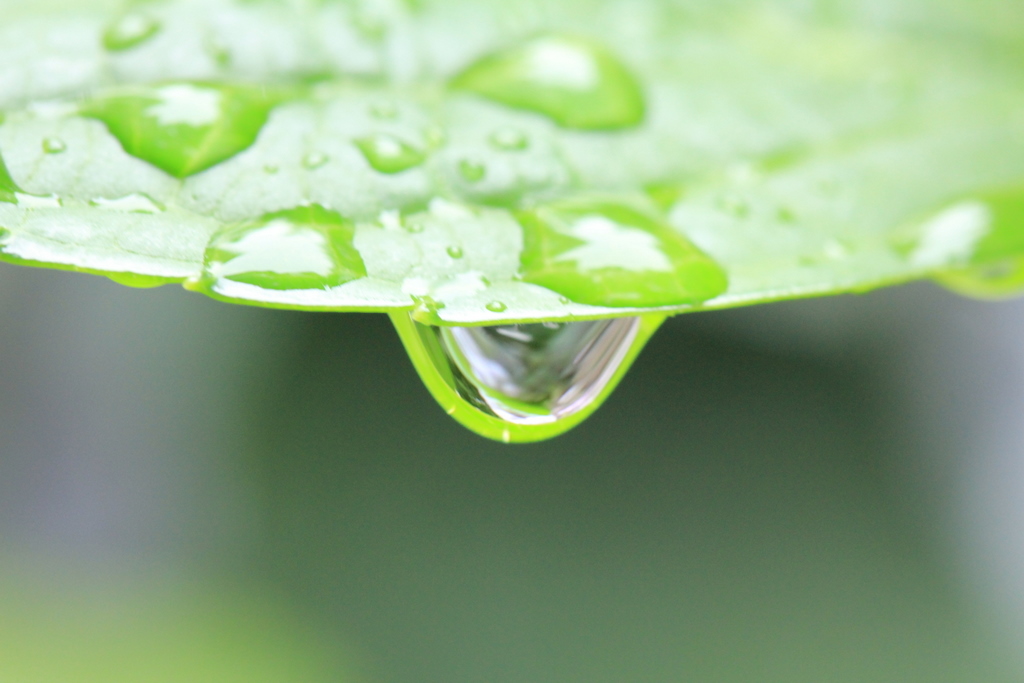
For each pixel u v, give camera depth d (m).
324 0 0.10
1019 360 0.16
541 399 0.10
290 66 0.10
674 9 0.10
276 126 0.09
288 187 0.09
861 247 0.09
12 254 0.09
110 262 0.09
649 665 0.16
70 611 0.16
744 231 0.09
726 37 0.10
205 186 0.09
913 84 0.10
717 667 0.16
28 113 0.09
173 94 0.09
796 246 0.09
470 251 0.09
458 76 0.10
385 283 0.09
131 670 0.16
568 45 0.10
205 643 0.16
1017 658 0.16
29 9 0.09
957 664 0.16
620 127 0.10
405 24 0.10
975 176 0.10
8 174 0.09
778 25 0.10
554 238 0.09
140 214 0.09
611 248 0.09
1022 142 0.10
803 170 0.10
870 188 0.10
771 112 0.10
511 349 0.10
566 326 0.10
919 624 0.16
